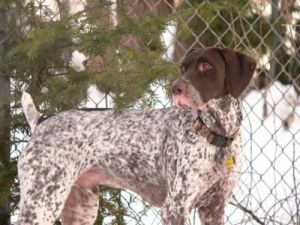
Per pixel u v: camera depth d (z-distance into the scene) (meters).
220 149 6.32
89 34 6.88
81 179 6.94
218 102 6.28
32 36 6.85
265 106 9.33
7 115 7.47
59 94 7.00
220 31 8.88
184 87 6.19
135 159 6.68
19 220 6.54
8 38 7.50
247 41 8.45
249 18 9.05
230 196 6.55
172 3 8.26
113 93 7.09
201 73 6.24
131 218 7.63
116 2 7.11
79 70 7.31
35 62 7.28
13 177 7.32
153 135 6.62
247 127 9.77
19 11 7.30
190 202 6.36
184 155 6.34
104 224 7.58
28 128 7.45
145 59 6.91
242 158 6.49
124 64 6.84
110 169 6.79
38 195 6.54
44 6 7.36
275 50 8.52
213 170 6.33
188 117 6.46
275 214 7.82
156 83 7.01
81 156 6.72
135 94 6.73
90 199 7.07
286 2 8.56
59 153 6.64
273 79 8.55
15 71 7.49
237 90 6.24
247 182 8.15
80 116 6.83
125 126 6.73
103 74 6.77
